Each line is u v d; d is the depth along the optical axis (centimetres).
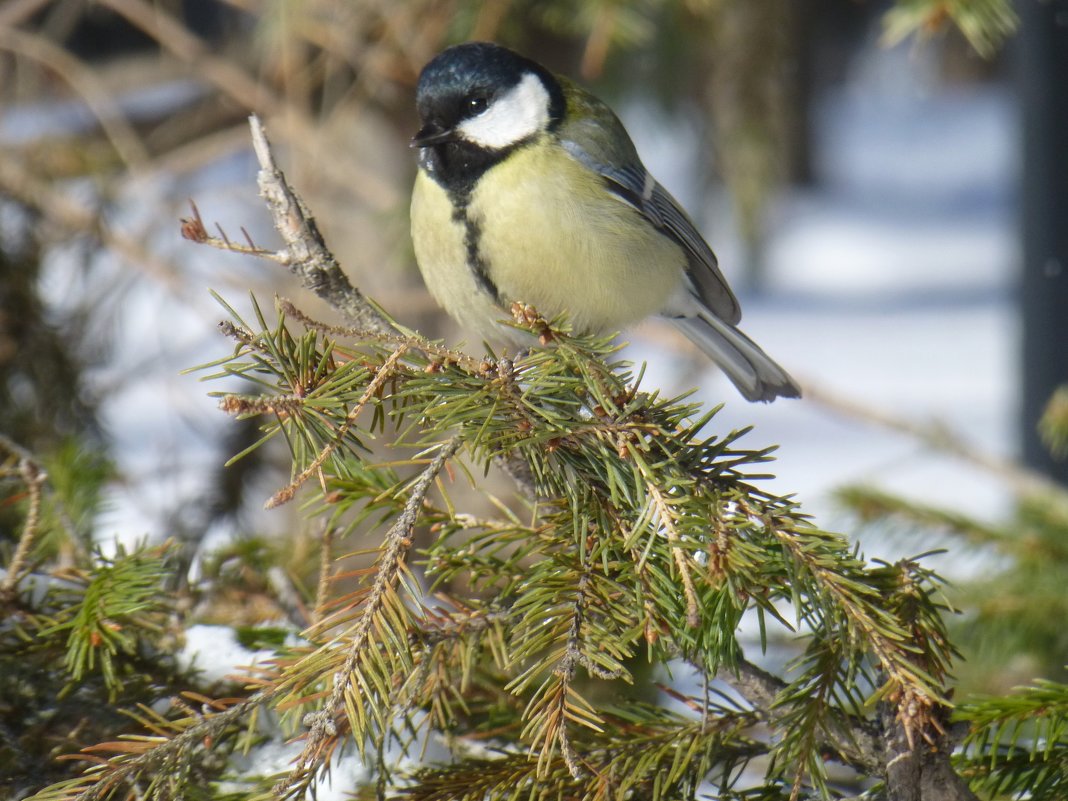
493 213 530
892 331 2048
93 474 535
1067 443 748
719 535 313
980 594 568
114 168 844
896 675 297
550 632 308
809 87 2350
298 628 397
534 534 356
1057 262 877
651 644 301
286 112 822
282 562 455
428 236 546
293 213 352
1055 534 601
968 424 1448
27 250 779
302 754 296
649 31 805
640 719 341
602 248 541
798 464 1368
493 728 366
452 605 363
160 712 361
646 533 328
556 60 870
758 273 1251
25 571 377
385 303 856
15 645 360
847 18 2156
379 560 321
